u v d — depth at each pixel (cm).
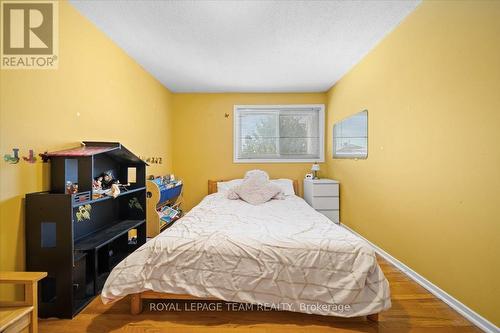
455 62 155
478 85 141
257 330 141
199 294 148
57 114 169
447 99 162
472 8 144
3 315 107
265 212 235
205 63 286
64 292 148
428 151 179
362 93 277
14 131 141
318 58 275
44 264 148
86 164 164
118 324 145
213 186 395
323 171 399
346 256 146
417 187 191
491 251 135
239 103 397
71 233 147
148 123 312
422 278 186
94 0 176
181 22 204
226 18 199
